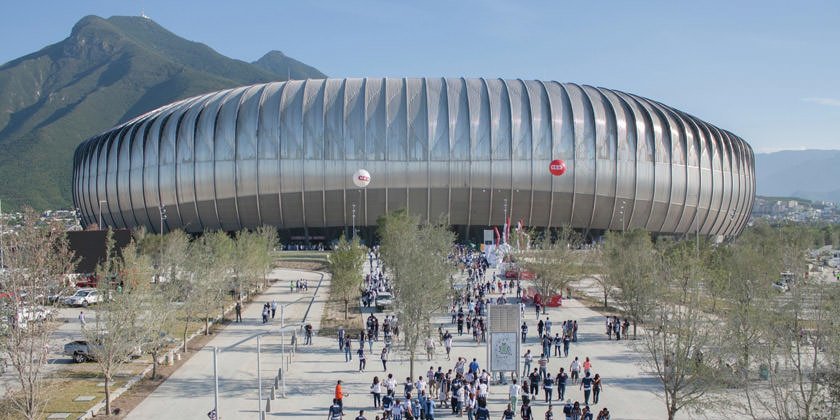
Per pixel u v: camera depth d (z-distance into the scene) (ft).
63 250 111.55
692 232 390.83
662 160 373.20
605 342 151.94
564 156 358.64
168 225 379.55
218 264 167.02
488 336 113.09
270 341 153.17
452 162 354.74
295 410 101.19
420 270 121.60
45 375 110.52
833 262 232.94
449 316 183.21
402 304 122.01
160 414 99.25
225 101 372.38
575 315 187.11
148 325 113.80
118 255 215.10
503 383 117.29
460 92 367.04
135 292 113.19
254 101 367.45
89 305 196.13
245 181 360.07
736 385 97.45
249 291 214.69
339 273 175.63
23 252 94.94
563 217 364.38
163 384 116.26
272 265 256.73
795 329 91.97
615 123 367.25
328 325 170.09
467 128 356.59
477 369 110.52
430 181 354.95
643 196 369.30
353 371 125.70
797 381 87.97
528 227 363.97
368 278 233.35
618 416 99.60
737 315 100.07
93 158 416.05
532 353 140.15
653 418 98.78
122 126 412.77
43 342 91.61
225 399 107.24
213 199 365.61
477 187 356.18
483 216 362.12
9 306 91.61
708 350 100.94
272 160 357.41
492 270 273.13
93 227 355.56
